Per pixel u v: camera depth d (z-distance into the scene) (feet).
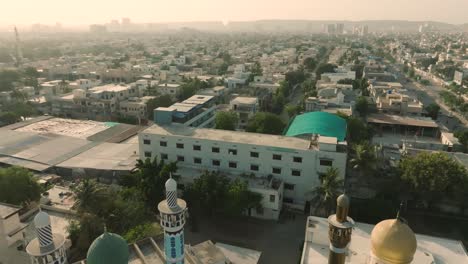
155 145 273.54
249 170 254.88
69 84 570.87
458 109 531.50
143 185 224.53
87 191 201.87
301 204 246.27
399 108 454.81
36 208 217.77
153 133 272.51
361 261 153.28
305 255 165.99
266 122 346.13
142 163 239.09
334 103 447.42
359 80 617.21
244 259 191.83
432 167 226.58
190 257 147.23
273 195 227.20
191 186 227.61
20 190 219.00
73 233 190.08
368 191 260.01
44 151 315.17
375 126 423.64
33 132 363.56
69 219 204.13
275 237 214.90
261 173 252.62
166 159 273.54
